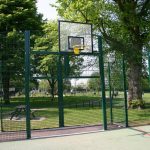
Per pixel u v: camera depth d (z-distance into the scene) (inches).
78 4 954.1
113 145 439.2
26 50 504.7
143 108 916.6
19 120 708.7
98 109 992.9
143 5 978.7
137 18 941.8
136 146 430.0
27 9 1387.8
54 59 1132.5
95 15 964.0
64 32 597.6
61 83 613.3
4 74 565.0
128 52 948.0
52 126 623.2
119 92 641.0
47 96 1042.1
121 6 948.0
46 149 423.2
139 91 933.8
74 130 564.7
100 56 576.7
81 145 443.5
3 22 1347.2
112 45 975.6
